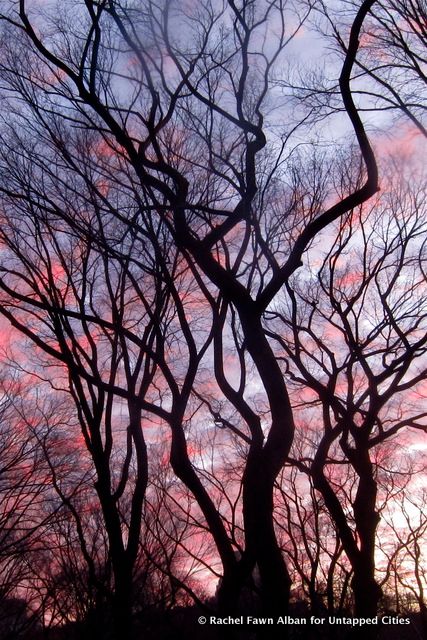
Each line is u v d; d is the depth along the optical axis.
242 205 11.55
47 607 17.55
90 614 14.97
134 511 13.68
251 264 13.21
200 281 12.38
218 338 11.58
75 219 13.18
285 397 10.02
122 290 14.50
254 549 9.40
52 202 12.51
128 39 11.83
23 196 12.27
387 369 14.30
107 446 14.36
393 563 17.44
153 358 11.92
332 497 14.07
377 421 14.61
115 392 11.52
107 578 15.23
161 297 13.73
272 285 10.46
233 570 10.00
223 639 9.66
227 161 12.61
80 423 14.68
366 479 13.98
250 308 10.50
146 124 11.70
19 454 17.64
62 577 17.80
